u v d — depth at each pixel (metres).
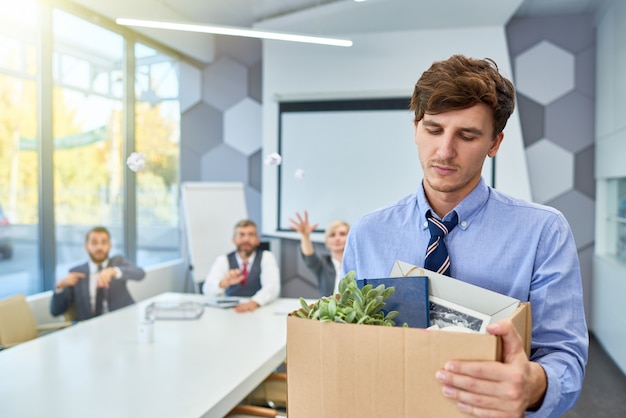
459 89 0.76
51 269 3.83
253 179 5.40
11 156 3.52
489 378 0.59
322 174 5.01
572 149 4.85
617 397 3.28
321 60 4.97
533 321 0.83
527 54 4.90
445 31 4.65
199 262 4.72
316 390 0.69
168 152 5.31
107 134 4.48
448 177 0.81
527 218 0.88
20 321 2.91
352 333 0.67
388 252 0.97
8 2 3.44
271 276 3.36
